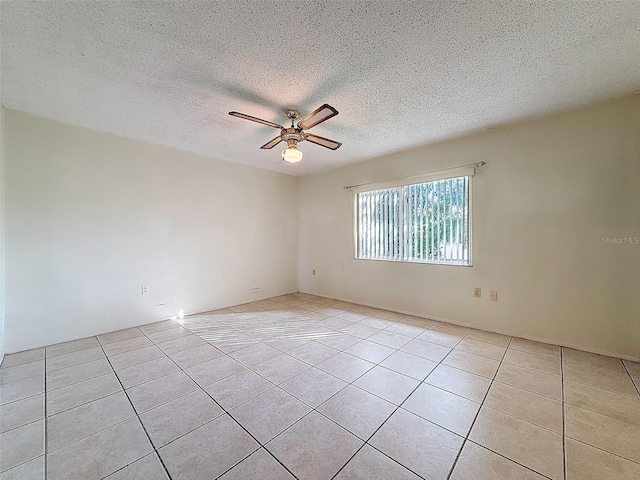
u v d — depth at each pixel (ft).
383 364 7.83
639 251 7.79
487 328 10.37
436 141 11.29
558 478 4.19
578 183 8.57
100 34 5.25
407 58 6.07
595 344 8.43
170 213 12.17
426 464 4.46
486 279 10.34
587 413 5.68
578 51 5.85
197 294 13.07
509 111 8.67
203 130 10.11
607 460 4.52
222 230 13.99
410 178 12.28
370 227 14.15
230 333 10.36
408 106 8.29
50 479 4.21
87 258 10.07
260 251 15.72
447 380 6.97
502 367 7.61
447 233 11.36
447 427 5.31
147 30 5.17
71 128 9.64
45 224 9.22
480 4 4.63
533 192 9.31
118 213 10.75
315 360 8.10
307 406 5.96
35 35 5.25
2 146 8.34
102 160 10.32
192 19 4.91
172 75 6.67
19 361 8.13
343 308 13.75
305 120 7.25
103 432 5.21
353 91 7.41
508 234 9.82
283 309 13.64
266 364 7.88
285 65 6.30
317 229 16.62
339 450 4.75
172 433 5.17
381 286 13.64
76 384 6.88
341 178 15.23
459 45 5.66
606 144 8.12
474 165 10.39
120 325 10.82
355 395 6.35
